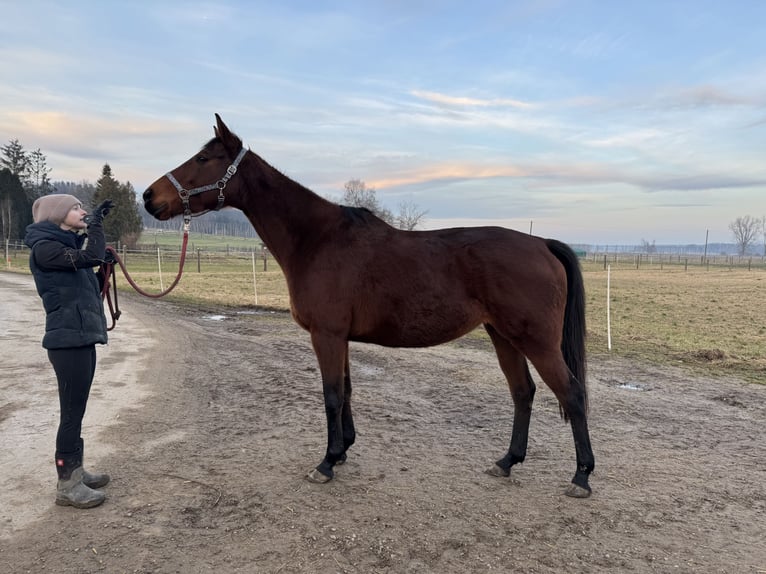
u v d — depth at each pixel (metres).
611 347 9.34
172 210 3.59
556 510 3.21
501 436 4.65
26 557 2.60
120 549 2.67
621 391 6.34
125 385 6.09
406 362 7.81
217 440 4.33
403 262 3.35
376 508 3.16
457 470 3.82
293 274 3.53
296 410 5.22
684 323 12.59
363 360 7.91
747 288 23.00
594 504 3.30
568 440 4.55
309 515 3.05
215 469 3.70
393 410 5.38
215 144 3.60
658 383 6.77
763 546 2.85
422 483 3.56
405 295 3.32
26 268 29.09
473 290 3.33
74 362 2.98
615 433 4.78
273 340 9.49
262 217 3.62
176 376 6.62
